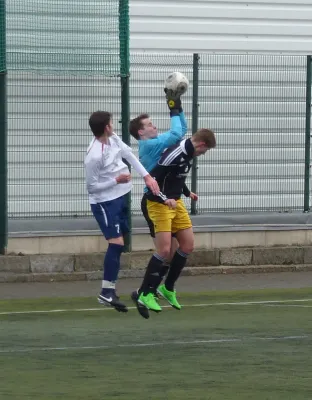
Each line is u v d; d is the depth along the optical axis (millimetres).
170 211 23625
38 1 34312
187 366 19406
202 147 23531
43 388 17484
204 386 17656
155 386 17641
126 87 35250
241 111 37469
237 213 37594
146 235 36125
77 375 18578
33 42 34312
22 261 34031
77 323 25141
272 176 38000
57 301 29703
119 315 26688
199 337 22812
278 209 38094
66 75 35156
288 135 38094
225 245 37250
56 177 35438
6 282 33688
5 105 33906
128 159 23469
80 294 31375
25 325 24766
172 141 24156
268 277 35688
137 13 37594
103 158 23250
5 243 34312
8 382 17969
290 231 38062
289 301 29609
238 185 37594
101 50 35031
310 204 38469
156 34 37906
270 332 23531
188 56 36688
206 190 37219
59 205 35469
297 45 40031
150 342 22141
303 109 38188
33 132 35125
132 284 33938
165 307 28281
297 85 38031
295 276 36031
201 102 36906
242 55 37281
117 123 35938
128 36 35094
